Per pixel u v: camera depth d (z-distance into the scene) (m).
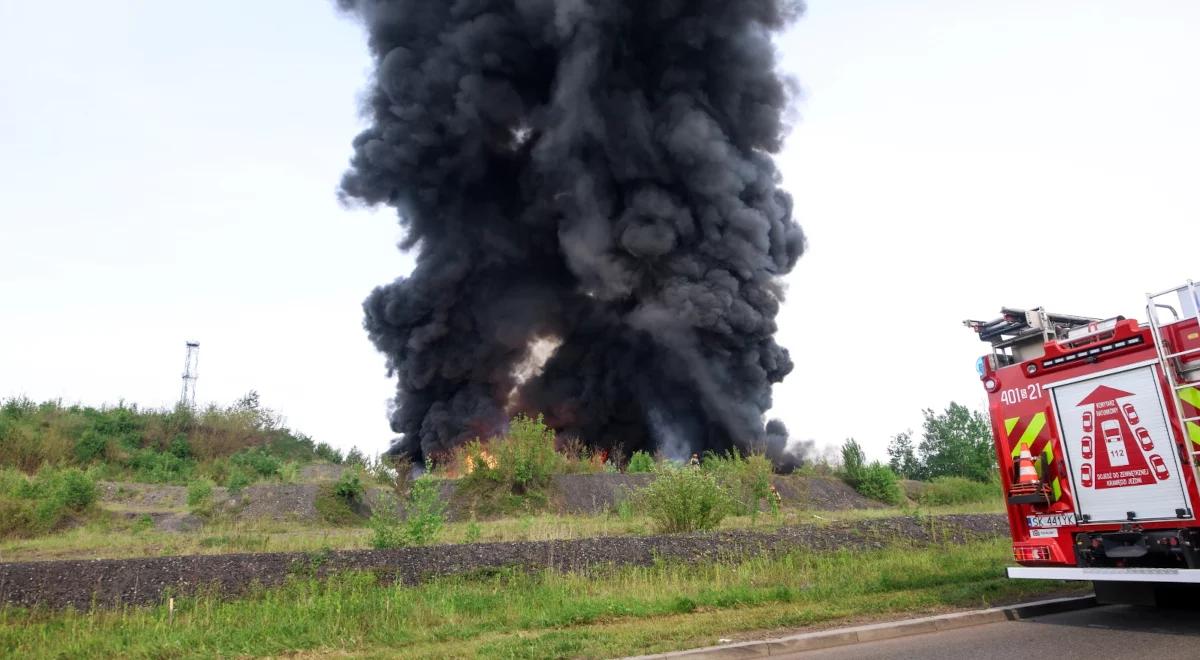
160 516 21.00
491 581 10.60
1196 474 6.70
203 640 7.80
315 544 15.36
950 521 15.87
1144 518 7.10
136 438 39.19
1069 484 7.76
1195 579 6.61
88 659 7.31
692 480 16.00
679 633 7.68
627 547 12.29
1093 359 7.68
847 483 29.88
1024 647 6.80
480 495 23.42
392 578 10.55
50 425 36.91
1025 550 8.12
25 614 8.86
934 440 42.81
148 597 9.55
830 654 6.93
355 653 7.28
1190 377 6.90
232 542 15.76
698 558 11.93
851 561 11.78
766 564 11.55
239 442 43.03
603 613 8.62
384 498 15.84
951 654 6.66
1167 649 6.40
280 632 7.96
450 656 6.95
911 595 9.33
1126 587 7.80
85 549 15.62
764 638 7.39
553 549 12.00
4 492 20.45
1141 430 7.20
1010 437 8.38
